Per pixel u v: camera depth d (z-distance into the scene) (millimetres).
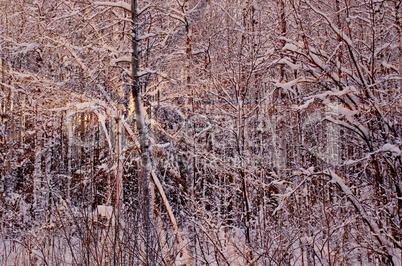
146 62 7918
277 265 5422
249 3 8641
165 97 8484
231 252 6105
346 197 6598
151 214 6281
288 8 8023
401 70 6215
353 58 6371
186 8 8430
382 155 6082
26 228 8547
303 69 6934
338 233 6238
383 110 6145
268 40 7926
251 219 6703
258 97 8555
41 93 8953
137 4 7824
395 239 5832
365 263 6508
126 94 8008
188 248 6090
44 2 8164
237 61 8016
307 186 7336
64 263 5465
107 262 5164
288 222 6605
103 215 5586
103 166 7219
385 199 6199
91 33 8133
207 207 8391
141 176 6781
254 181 7367
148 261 5066
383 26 6688
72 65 8461
